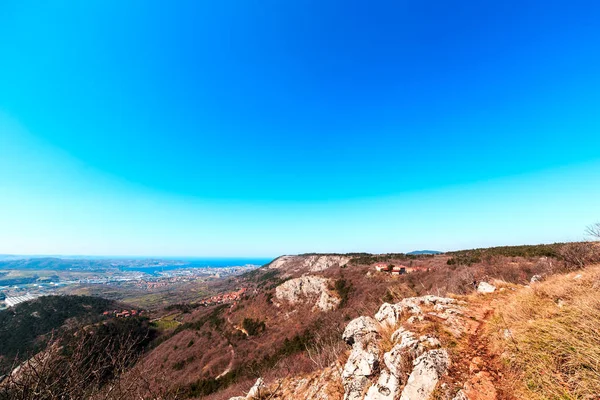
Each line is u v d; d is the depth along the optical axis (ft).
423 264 257.55
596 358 16.65
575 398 15.85
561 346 19.33
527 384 18.40
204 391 131.23
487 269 103.96
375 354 29.19
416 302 42.27
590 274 33.14
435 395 20.04
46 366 20.70
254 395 41.60
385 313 38.60
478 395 18.84
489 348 24.41
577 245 63.26
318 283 250.16
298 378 41.55
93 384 22.89
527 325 24.45
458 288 77.77
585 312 20.89
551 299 30.01
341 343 46.96
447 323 30.76
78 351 23.09
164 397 28.53
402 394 21.91
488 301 40.91
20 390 19.20
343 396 28.73
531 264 94.22
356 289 222.69
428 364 22.74
